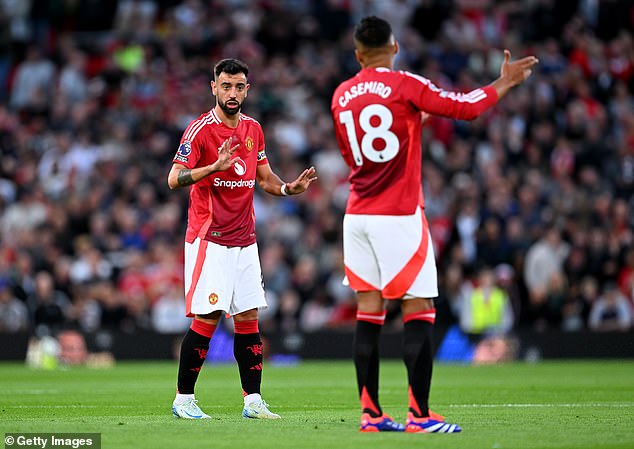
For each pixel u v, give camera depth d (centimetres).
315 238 7444
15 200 8050
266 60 9469
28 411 3164
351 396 3844
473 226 7419
